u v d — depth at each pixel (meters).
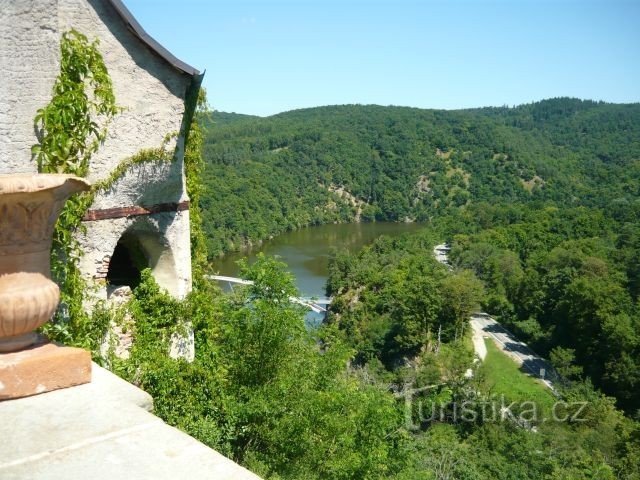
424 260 75.75
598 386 47.56
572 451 34.28
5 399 3.74
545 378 49.25
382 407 10.94
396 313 58.66
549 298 60.34
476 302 58.72
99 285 7.80
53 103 6.98
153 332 8.67
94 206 7.56
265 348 10.81
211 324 9.82
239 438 10.30
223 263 79.19
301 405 10.18
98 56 7.31
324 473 10.09
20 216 3.80
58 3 6.97
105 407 3.65
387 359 56.94
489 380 47.75
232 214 94.31
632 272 62.00
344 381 12.53
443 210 137.00
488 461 32.75
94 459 3.05
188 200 8.93
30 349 4.02
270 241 105.81
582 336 50.81
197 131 9.45
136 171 7.87
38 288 3.95
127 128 7.72
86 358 4.03
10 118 7.02
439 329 55.34
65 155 7.10
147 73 7.84
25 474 2.91
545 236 87.19
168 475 2.90
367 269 70.31
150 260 8.92
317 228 126.31
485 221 108.69
